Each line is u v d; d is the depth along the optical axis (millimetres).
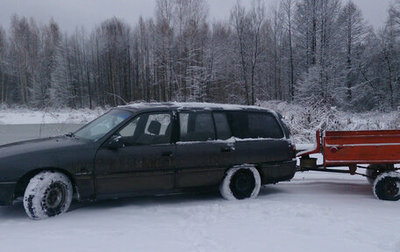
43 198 5332
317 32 40750
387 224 5266
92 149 5703
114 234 4727
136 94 51688
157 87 47250
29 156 5387
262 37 46000
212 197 6875
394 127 15047
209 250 4203
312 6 41250
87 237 4605
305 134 15242
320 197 6973
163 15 41250
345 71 40344
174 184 6242
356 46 48938
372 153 6855
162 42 41562
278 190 7605
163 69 42844
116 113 6637
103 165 5727
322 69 35906
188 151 6309
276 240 4559
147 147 6043
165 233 4785
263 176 6980
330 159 6938
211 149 6473
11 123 28547
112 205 6188
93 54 63875
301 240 4566
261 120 7133
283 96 50125
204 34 41719
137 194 6031
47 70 62562
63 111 21797
